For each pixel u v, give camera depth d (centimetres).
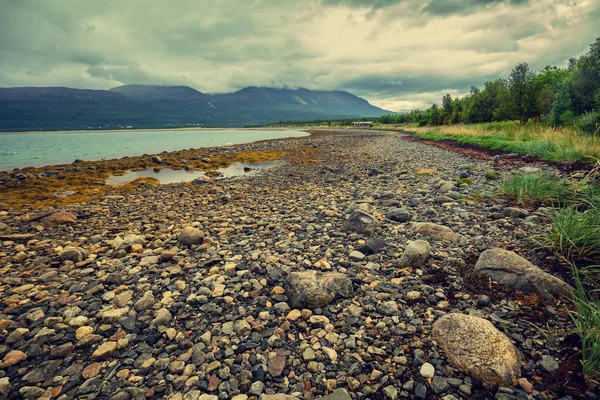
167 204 1170
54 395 303
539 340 326
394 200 967
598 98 2236
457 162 1767
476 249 557
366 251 599
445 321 347
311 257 593
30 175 1886
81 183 1700
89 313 441
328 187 1336
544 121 3070
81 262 620
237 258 603
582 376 278
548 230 574
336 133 7606
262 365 326
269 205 1077
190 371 323
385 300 430
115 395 297
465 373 293
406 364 314
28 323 423
